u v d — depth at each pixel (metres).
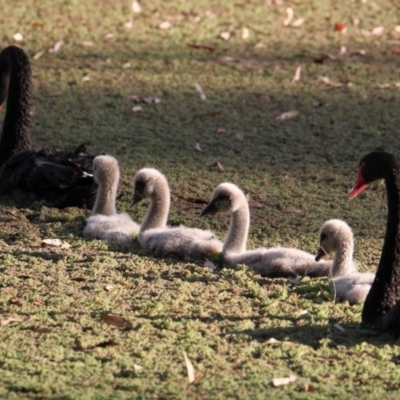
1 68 14.15
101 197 12.38
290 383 8.29
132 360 8.67
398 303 9.04
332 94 18.06
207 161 14.98
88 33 20.67
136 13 22.02
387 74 19.11
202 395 7.99
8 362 8.53
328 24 21.92
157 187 11.71
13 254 11.30
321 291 10.17
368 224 12.77
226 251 11.20
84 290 10.27
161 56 19.64
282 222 12.77
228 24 21.66
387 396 8.09
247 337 9.16
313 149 15.64
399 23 22.09
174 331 9.28
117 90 17.91
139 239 11.74
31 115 16.70
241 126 16.53
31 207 12.93
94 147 15.40
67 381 8.23
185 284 10.47
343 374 8.52
